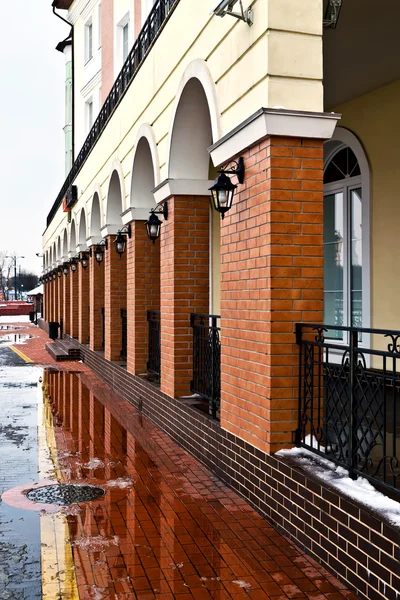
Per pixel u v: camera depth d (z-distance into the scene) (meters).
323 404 5.32
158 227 9.53
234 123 6.00
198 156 8.45
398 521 3.61
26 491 6.28
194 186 8.42
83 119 21.98
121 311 13.91
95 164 16.08
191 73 7.28
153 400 9.75
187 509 5.64
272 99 5.21
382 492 4.19
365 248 8.57
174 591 4.07
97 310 17.27
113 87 13.69
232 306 6.14
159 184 8.71
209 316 7.46
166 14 8.79
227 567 4.42
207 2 6.78
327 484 4.36
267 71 5.20
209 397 7.40
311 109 5.29
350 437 4.40
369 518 3.75
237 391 6.02
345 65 7.45
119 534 5.07
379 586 3.65
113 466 7.20
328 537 4.27
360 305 9.09
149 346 11.00
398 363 7.92
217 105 6.49
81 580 4.25
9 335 36.00
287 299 5.27
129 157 11.48
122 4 15.06
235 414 6.09
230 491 6.15
